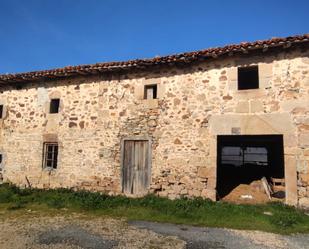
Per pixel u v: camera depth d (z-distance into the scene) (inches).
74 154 305.0
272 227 179.3
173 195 257.9
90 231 168.4
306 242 152.7
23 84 345.7
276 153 380.2
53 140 317.4
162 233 166.1
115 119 293.3
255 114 239.6
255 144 416.2
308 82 228.1
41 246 141.9
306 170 219.6
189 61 263.9
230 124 246.4
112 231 168.7
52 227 176.2
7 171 335.0
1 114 357.7
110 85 301.9
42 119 327.3
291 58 235.8
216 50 246.2
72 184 301.0
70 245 143.9
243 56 251.0
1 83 350.9
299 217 192.1
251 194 269.7
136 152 280.5
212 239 156.3
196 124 258.8
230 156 496.1
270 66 240.7
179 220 195.5
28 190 299.3
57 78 328.2
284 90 233.8
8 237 155.6
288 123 228.7
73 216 205.2
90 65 295.9
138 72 291.3
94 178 292.7
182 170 258.2
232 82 251.6
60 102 322.0
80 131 306.7
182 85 269.9
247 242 152.2
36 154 323.6
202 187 249.0
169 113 270.8
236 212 207.8
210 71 261.4
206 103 257.9
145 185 271.3
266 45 231.0
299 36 220.8
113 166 286.8
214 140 250.1
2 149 342.6
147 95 288.0
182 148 260.7
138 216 205.3
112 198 259.3
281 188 269.6
